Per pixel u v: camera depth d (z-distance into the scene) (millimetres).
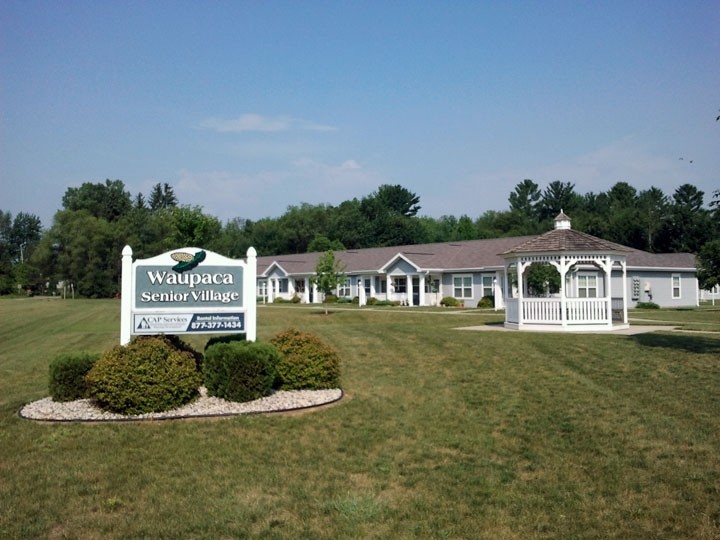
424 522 6258
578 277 36469
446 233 93438
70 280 80750
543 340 19000
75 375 10945
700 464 7754
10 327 31562
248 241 96312
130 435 8891
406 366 14859
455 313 36250
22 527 6086
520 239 45719
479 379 13070
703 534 5945
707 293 55438
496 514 6457
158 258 11422
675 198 93312
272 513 6461
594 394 11477
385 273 48625
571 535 5988
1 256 121625
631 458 8039
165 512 6469
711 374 12969
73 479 7328
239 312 11789
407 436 9016
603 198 101312
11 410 10555
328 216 94375
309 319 33375
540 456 8188
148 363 10055
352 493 6961
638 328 23984
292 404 10531
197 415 9789
